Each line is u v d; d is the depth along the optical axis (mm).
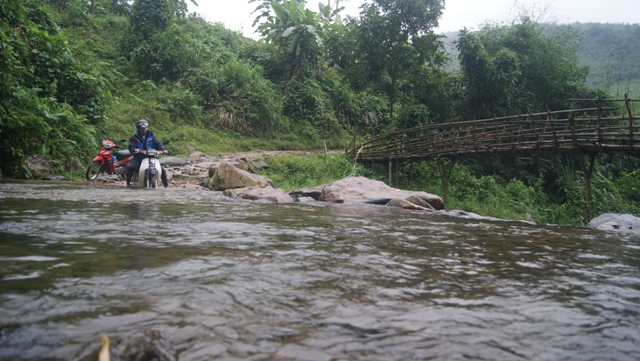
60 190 5871
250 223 3523
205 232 2926
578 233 4148
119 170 10609
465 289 1784
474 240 3256
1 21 10914
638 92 21422
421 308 1500
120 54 20375
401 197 6961
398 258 2367
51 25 13789
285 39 24375
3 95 8812
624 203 14086
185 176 10828
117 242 2418
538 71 17203
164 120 16859
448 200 12273
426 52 15844
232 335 1188
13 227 2779
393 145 13820
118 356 988
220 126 18875
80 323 1211
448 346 1187
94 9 24031
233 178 8102
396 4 15344
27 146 9070
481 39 17516
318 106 22906
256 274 1835
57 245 2268
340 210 5359
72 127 10727
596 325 1401
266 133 20125
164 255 2129
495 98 15836
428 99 16734
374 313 1425
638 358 1157
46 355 1012
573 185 14359
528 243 3256
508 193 14023
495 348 1188
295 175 13523
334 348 1141
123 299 1430
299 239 2842
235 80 20359
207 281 1687
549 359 1129
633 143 7871
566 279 2045
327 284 1744
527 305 1593
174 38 19906
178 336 1161
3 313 1257
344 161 14930
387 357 1103
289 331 1238
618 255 2873
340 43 16828
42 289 1497
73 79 12578
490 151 10648
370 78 16391
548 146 9398
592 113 17016
